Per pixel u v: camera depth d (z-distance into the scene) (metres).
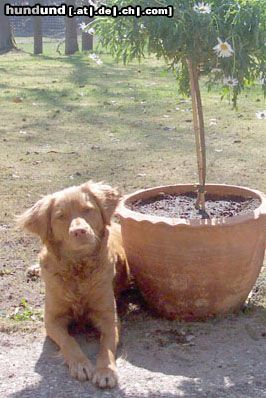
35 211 4.23
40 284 5.28
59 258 4.19
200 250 4.27
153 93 14.19
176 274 4.39
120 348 4.26
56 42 35.22
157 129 10.70
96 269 4.24
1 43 26.77
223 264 4.32
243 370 3.92
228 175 8.08
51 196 4.24
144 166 8.50
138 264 4.55
